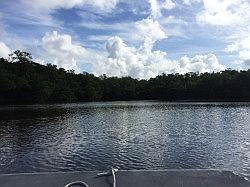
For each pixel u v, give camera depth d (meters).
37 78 121.38
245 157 23.81
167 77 169.75
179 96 153.75
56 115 66.25
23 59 124.44
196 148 27.45
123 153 25.81
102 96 161.88
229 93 137.00
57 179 3.77
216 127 42.28
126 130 40.66
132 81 176.88
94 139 33.38
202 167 21.16
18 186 3.65
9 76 114.06
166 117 58.78
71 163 22.75
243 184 3.67
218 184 3.65
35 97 120.94
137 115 65.00
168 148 27.58
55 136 35.78
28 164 22.52
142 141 31.55
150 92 164.62
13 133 38.28
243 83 134.00
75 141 32.16
